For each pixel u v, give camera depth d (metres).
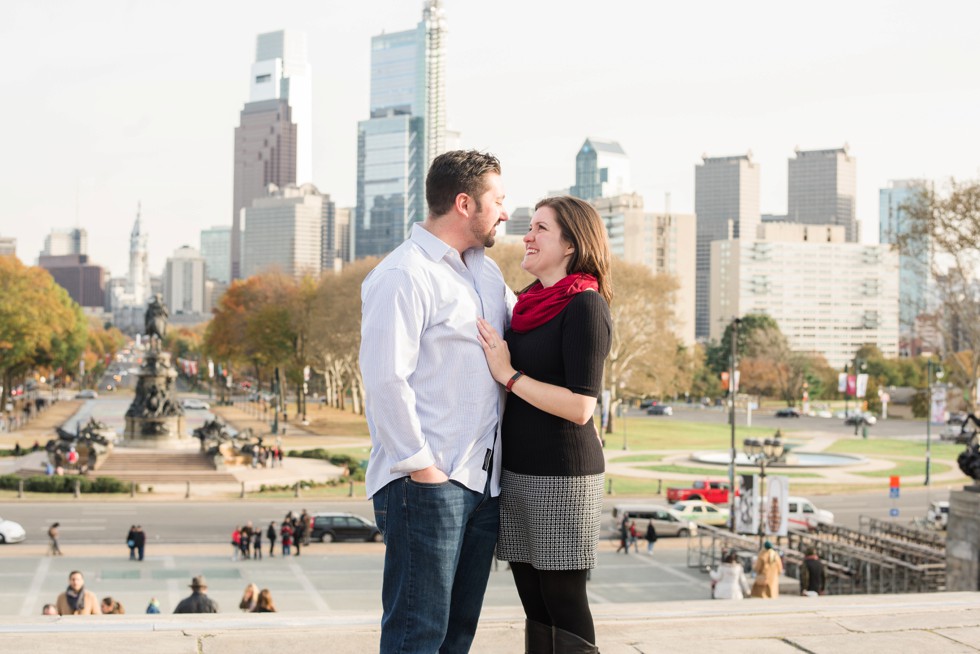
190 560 33.06
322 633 4.98
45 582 28.67
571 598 4.25
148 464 55.38
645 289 80.56
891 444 85.62
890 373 143.88
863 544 31.70
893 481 46.41
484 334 4.16
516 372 4.12
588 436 4.21
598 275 4.34
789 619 5.54
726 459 67.44
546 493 4.14
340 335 85.56
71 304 130.38
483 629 5.20
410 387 3.93
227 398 147.88
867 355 151.50
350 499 48.38
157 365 62.62
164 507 44.78
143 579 29.58
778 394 137.38
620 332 79.62
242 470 55.78
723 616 5.56
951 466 67.75
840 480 58.84
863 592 27.22
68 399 151.38
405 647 3.97
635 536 37.28
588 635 4.28
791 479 58.81
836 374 150.00
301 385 100.38
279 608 26.00
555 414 4.11
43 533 37.34
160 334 63.25
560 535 4.14
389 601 4.05
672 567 33.97
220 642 4.79
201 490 50.09
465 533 4.19
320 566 32.72
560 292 4.20
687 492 47.94
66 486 48.25
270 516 42.78
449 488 3.96
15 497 46.38
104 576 29.88
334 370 113.56
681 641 5.10
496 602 26.78
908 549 29.25
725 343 147.50
